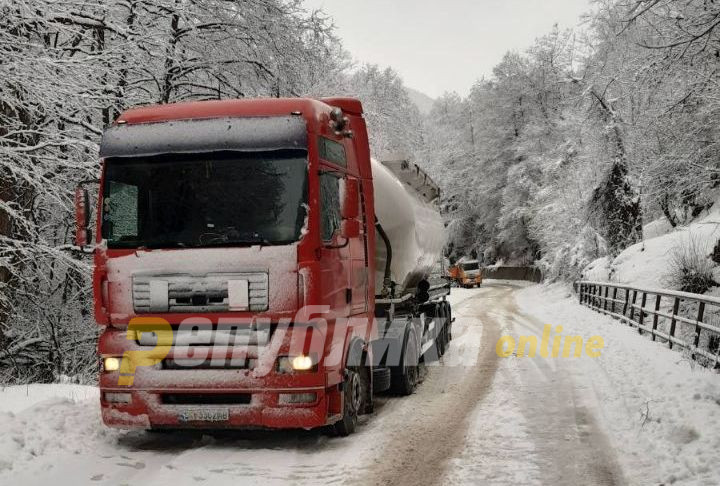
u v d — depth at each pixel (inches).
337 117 309.6
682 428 294.4
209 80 784.3
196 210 282.8
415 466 262.8
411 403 394.6
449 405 385.7
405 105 2657.5
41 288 621.0
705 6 546.6
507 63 2493.8
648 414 331.6
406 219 434.6
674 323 545.0
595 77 1067.3
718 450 260.1
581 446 289.3
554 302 1318.9
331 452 284.0
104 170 291.6
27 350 590.6
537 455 276.4
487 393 419.8
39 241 521.0
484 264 2918.3
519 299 1488.7
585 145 1371.8
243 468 258.1
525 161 2279.8
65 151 550.0
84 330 641.6
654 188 842.8
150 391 278.1
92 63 555.8
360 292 338.3
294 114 286.2
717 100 647.8
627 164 1255.5
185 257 278.2
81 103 531.2
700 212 1143.6
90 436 293.3
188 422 277.7
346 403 312.7
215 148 283.6
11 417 293.9
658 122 715.4
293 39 794.2
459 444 295.9
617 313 844.6
